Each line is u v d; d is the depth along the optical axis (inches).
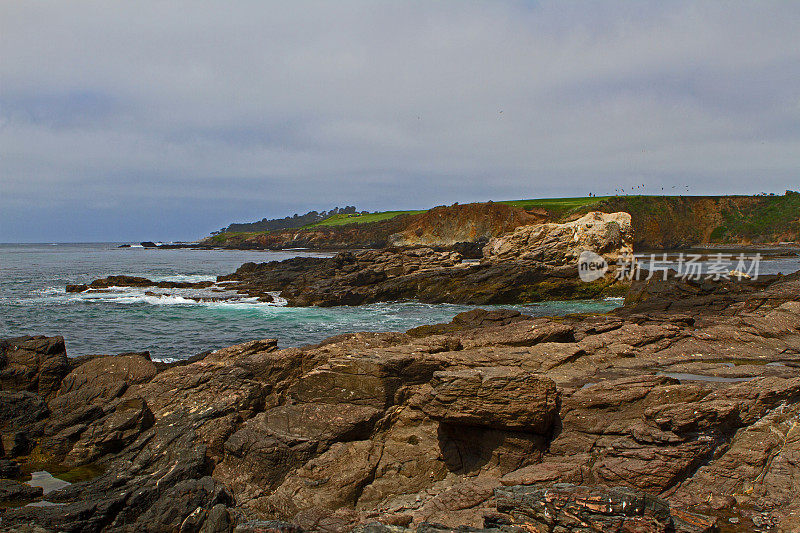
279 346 1019.9
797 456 390.3
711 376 537.3
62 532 348.8
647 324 718.5
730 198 5880.9
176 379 568.7
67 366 613.3
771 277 1300.4
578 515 315.9
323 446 447.5
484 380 432.1
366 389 490.3
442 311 1482.5
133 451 470.3
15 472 439.8
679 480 381.7
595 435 432.8
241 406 517.0
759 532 327.0
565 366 570.6
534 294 1653.5
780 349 632.4
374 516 366.0
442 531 321.4
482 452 441.7
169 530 364.2
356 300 1619.1
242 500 405.7
